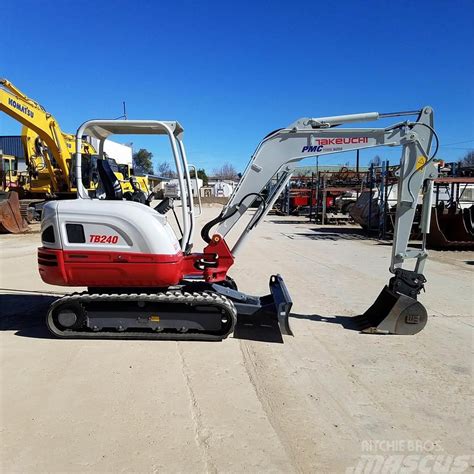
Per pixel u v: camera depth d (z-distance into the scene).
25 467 2.66
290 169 5.27
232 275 8.70
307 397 3.61
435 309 6.31
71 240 4.69
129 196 5.36
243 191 5.28
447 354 4.59
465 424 3.25
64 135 18.55
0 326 5.27
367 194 18.83
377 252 12.45
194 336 4.79
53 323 4.82
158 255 4.64
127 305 4.79
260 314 5.43
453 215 13.84
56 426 3.11
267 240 15.36
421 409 3.45
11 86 15.23
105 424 3.14
